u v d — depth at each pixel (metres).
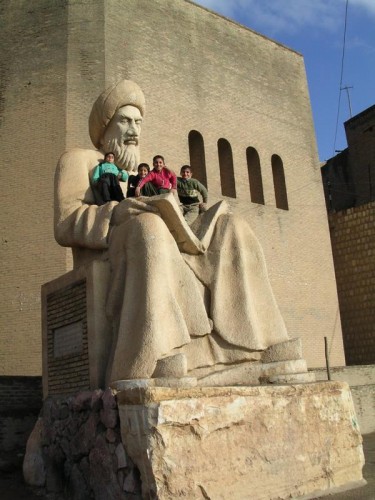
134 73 16.53
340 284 22.23
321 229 21.09
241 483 4.47
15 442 8.48
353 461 5.34
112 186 6.58
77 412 5.49
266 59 21.45
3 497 5.88
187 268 5.44
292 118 21.62
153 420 4.20
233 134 19.31
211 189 18.05
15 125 15.38
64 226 6.30
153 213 5.55
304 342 19.14
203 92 18.61
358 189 26.22
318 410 5.20
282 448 4.81
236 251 5.88
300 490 4.82
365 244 21.72
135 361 4.76
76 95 15.30
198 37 19.08
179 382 4.61
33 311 13.89
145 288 5.00
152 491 4.12
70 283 6.25
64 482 5.69
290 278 19.53
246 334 5.53
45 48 15.80
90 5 16.20
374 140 25.59
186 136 17.62
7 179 15.02
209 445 4.38
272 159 21.03
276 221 19.78
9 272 14.33
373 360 20.75
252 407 4.71
